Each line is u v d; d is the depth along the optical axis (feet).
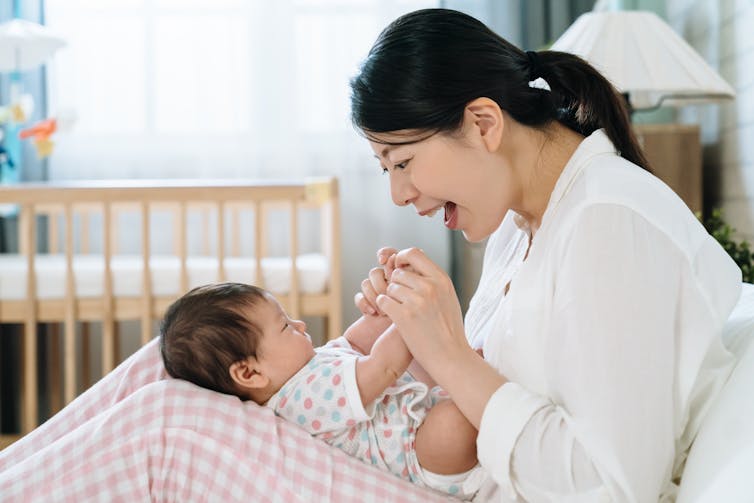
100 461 3.45
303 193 8.48
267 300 4.08
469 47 3.30
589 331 2.99
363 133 3.42
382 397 3.81
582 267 3.07
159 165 11.67
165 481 3.47
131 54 11.58
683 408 3.12
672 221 3.15
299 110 11.75
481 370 3.27
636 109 8.68
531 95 3.46
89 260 10.10
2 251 11.27
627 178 3.23
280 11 11.66
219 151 11.71
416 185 3.38
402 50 3.28
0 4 11.07
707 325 3.11
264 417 3.58
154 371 4.19
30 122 11.23
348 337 4.37
